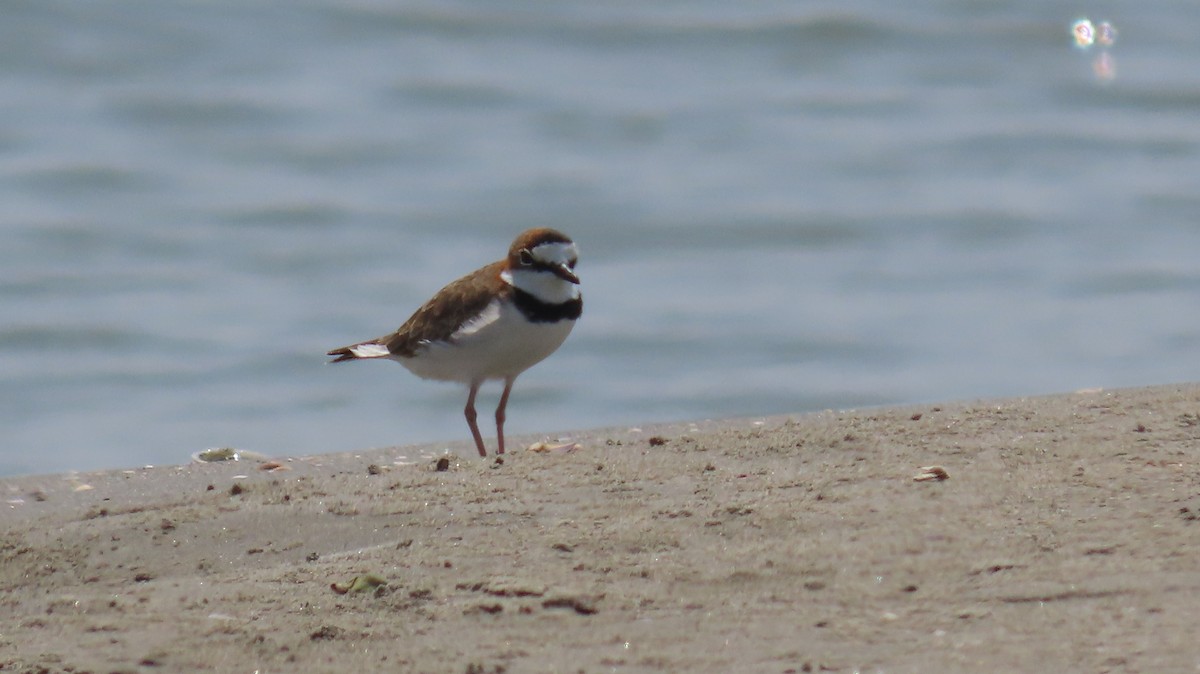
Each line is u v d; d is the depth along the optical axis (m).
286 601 5.75
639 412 15.77
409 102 26.16
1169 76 27.70
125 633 5.48
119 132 24.33
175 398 16.19
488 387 16.64
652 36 29.75
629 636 5.21
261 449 14.52
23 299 18.62
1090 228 21.02
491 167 23.31
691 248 20.80
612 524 6.40
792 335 17.52
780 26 30.19
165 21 28.95
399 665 5.07
